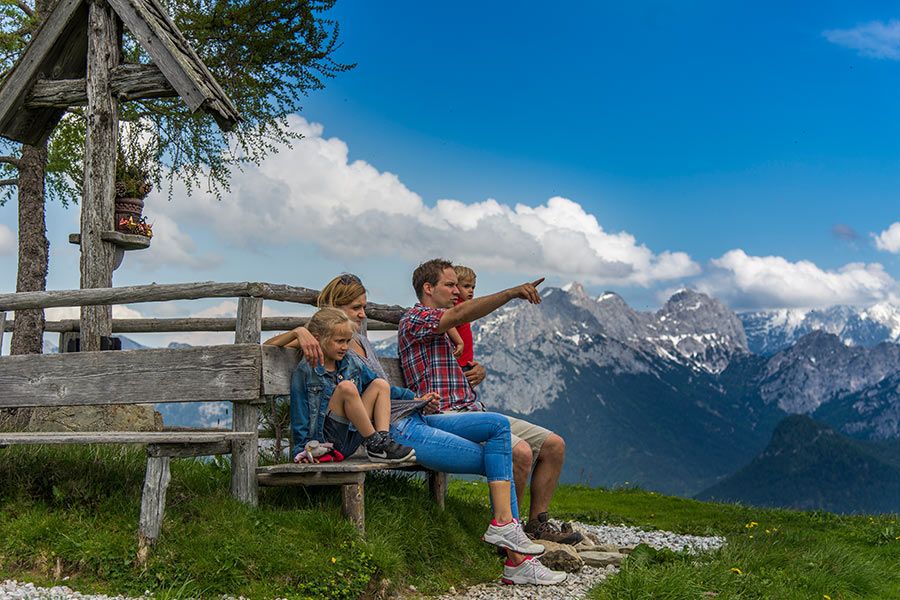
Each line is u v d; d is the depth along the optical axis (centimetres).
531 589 389
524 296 405
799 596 391
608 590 371
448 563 405
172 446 351
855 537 631
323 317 399
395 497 424
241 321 394
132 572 331
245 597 325
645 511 784
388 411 402
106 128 533
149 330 622
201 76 527
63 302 434
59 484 381
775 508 823
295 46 929
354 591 341
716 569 408
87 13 545
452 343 464
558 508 780
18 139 589
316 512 380
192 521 363
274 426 517
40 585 322
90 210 527
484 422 398
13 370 423
